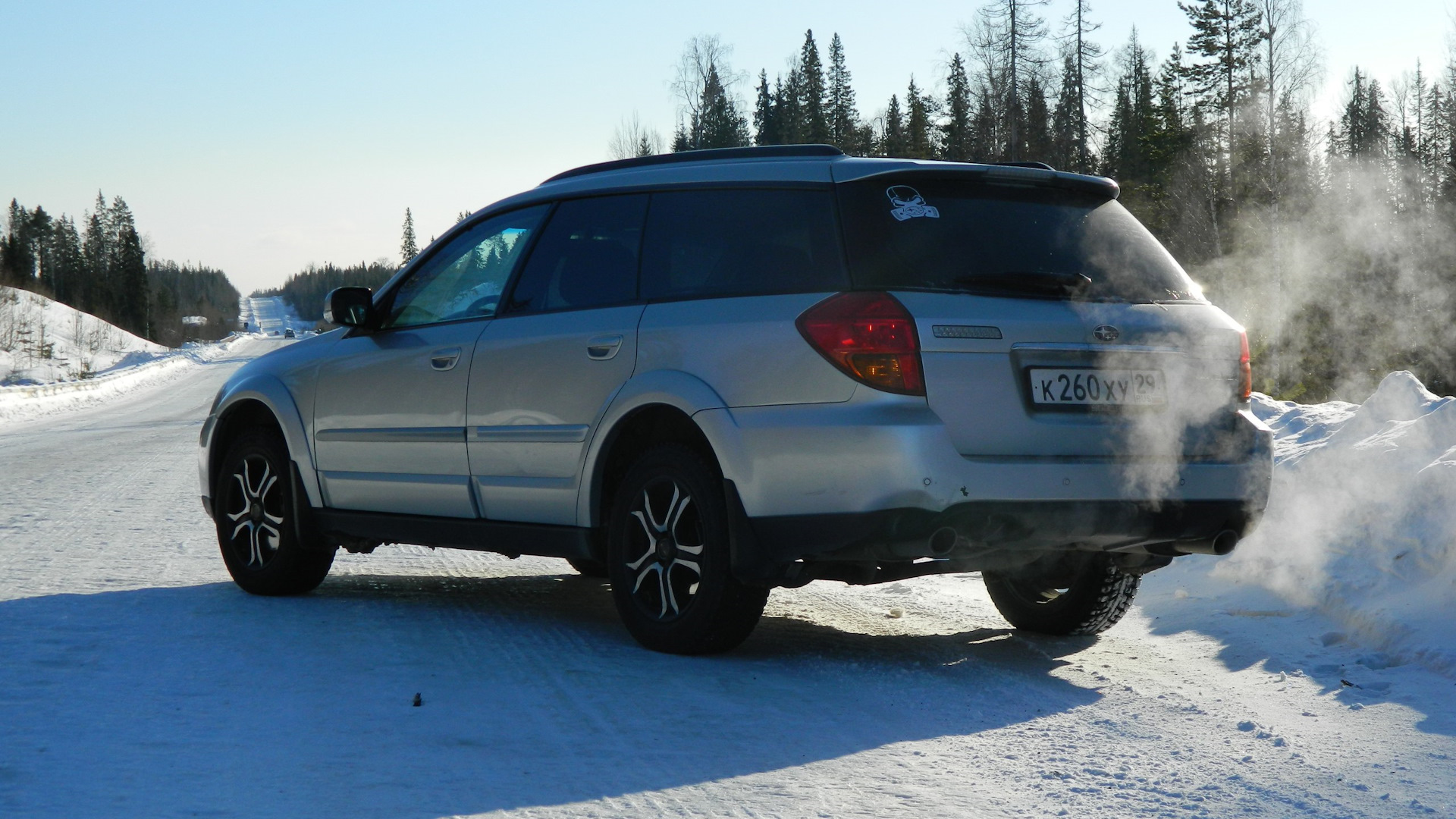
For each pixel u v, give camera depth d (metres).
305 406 5.80
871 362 3.92
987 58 43.22
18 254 157.75
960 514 3.88
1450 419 5.31
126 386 46.03
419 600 5.77
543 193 5.25
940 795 2.93
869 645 4.77
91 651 4.47
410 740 3.35
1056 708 3.80
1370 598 4.80
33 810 2.73
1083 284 4.23
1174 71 53.44
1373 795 2.93
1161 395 4.25
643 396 4.41
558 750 3.27
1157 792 2.97
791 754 3.27
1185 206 43.09
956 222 4.19
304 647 4.59
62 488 11.49
